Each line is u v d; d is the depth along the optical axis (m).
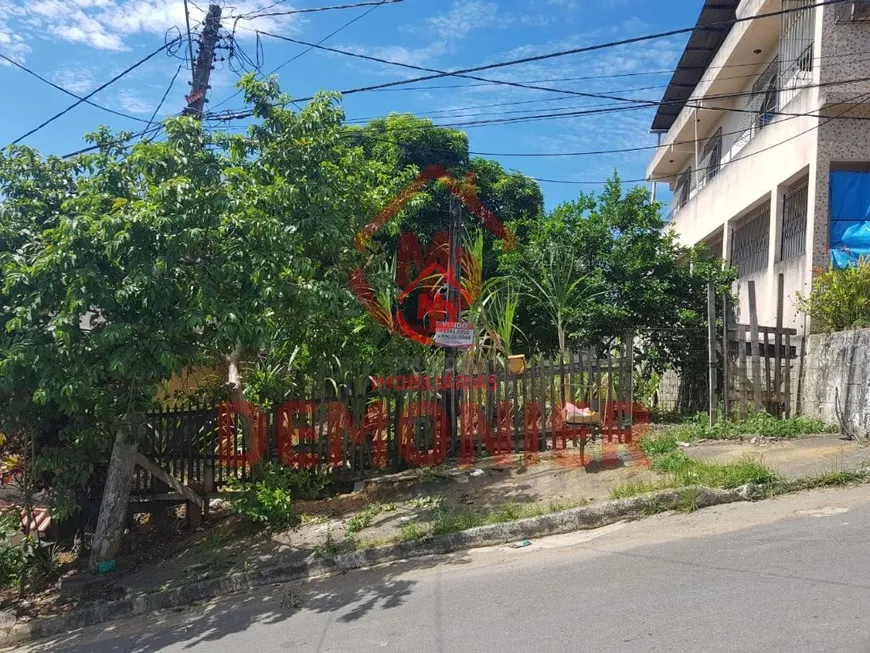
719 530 5.51
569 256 11.53
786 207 11.80
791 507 5.88
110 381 6.66
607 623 4.02
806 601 3.95
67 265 5.70
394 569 5.91
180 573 6.76
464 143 14.88
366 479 8.24
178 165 6.22
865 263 9.18
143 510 8.30
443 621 4.47
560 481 7.34
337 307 7.00
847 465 6.67
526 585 4.90
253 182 6.78
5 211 6.65
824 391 8.78
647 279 11.48
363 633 4.52
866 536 4.93
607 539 5.73
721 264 12.12
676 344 11.20
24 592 7.32
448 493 7.57
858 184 10.13
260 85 7.13
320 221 6.95
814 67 10.39
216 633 5.12
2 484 8.15
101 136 7.09
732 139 15.93
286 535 7.20
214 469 8.31
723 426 8.61
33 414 6.92
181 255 6.14
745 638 3.59
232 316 5.79
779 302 9.34
